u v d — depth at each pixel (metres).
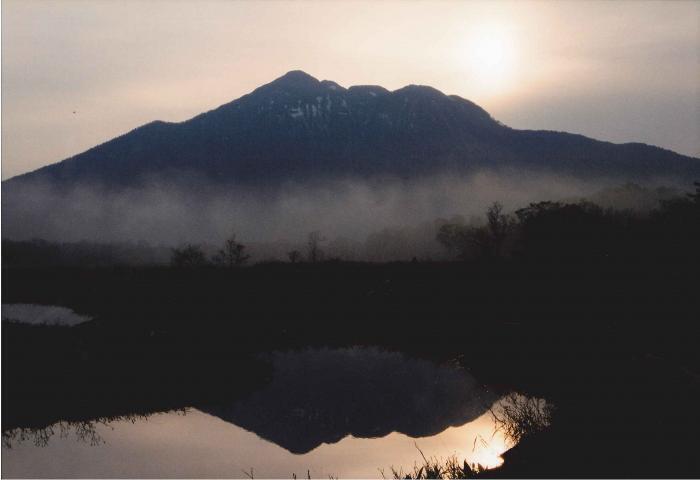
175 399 28.75
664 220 57.47
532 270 69.38
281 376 36.06
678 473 11.78
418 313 59.44
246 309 65.62
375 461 20.58
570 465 13.47
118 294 78.19
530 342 37.88
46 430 23.67
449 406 27.02
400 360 40.03
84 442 22.44
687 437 13.50
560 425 16.78
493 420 23.19
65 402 26.66
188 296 75.31
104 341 38.22
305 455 21.64
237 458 21.30
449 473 15.64
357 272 96.06
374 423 26.22
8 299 77.00
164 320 54.41
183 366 34.66
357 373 36.59
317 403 29.62
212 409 27.83
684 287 44.16
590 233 72.06
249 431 24.94
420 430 24.22
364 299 70.88
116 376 31.00
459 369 35.03
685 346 27.16
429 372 35.56
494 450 19.06
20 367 30.48
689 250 50.75
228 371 34.84
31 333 37.56
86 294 79.44
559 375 26.92
